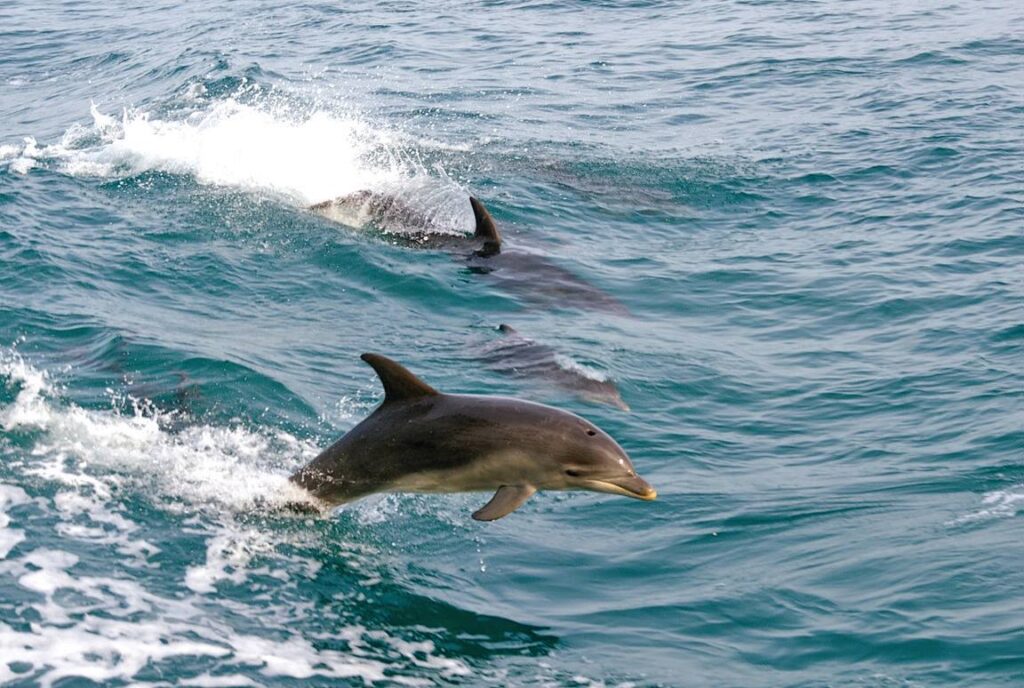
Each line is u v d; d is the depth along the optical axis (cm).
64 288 2541
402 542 1683
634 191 3469
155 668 1349
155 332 2312
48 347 2219
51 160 3578
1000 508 1752
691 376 2275
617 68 5097
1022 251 2891
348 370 2238
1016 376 2211
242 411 1997
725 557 1669
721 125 4175
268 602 1509
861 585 1572
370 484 1606
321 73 4984
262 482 1775
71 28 6388
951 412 2091
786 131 4050
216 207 3156
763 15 6138
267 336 2381
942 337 2428
